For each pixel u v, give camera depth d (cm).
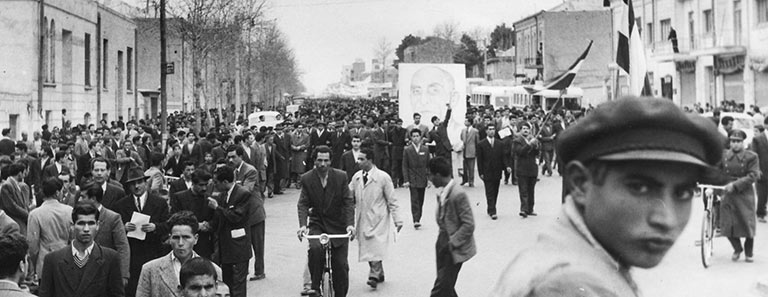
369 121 2841
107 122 4906
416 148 1681
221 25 4109
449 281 866
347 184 1009
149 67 6594
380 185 1118
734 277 1038
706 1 4341
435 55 12444
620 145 158
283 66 10075
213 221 943
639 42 1505
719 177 164
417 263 1294
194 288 512
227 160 1232
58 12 3909
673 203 161
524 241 1446
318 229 1002
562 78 2472
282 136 2467
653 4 4931
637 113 157
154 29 6494
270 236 1606
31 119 3478
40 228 870
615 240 163
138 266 881
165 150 2325
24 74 3472
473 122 2834
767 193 1564
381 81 17412
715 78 4247
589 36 6925
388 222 1134
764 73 3819
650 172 157
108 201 1002
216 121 4591
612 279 160
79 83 4288
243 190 952
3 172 1123
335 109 6200
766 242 1339
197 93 3925
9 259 514
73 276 671
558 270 159
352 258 1357
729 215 1148
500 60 9962
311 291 967
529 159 1744
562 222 171
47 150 1819
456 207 864
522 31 7944
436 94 2884
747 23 3919
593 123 162
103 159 1012
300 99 12638
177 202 948
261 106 7831
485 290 1074
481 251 1356
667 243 161
